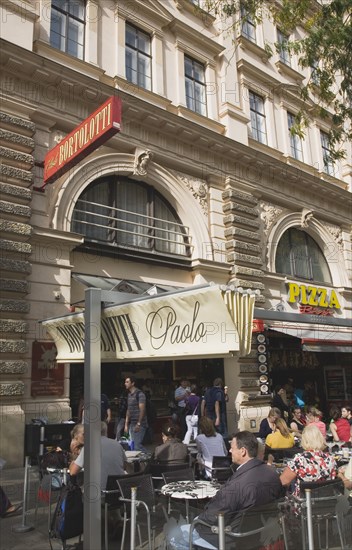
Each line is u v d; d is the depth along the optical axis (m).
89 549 4.11
